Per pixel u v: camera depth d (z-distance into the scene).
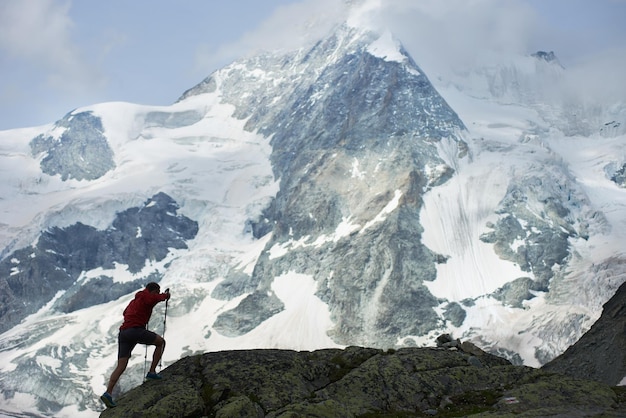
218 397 21.84
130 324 22.53
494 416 20.25
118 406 21.47
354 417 21.16
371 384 23.23
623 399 21.56
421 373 23.77
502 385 23.44
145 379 22.73
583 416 19.83
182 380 22.75
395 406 22.45
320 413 20.56
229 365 23.41
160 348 22.95
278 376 22.92
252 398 21.80
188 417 20.81
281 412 20.67
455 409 22.20
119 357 22.30
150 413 20.58
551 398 21.69
